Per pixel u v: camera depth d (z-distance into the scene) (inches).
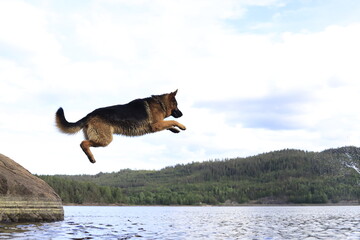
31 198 578.6
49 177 5172.2
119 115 431.5
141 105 452.8
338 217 1267.2
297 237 515.8
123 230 605.0
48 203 611.8
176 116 487.2
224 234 554.3
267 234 561.6
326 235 546.9
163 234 538.9
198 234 548.7
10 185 554.6
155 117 457.7
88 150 414.3
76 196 5329.7
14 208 552.7
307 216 1395.2
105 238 456.8
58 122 418.0
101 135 420.2
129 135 443.5
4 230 454.3
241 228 695.1
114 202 6333.7
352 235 546.3
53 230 494.9
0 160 588.7
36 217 585.9
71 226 583.5
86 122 425.4
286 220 1050.1
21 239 391.2
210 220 1057.5
